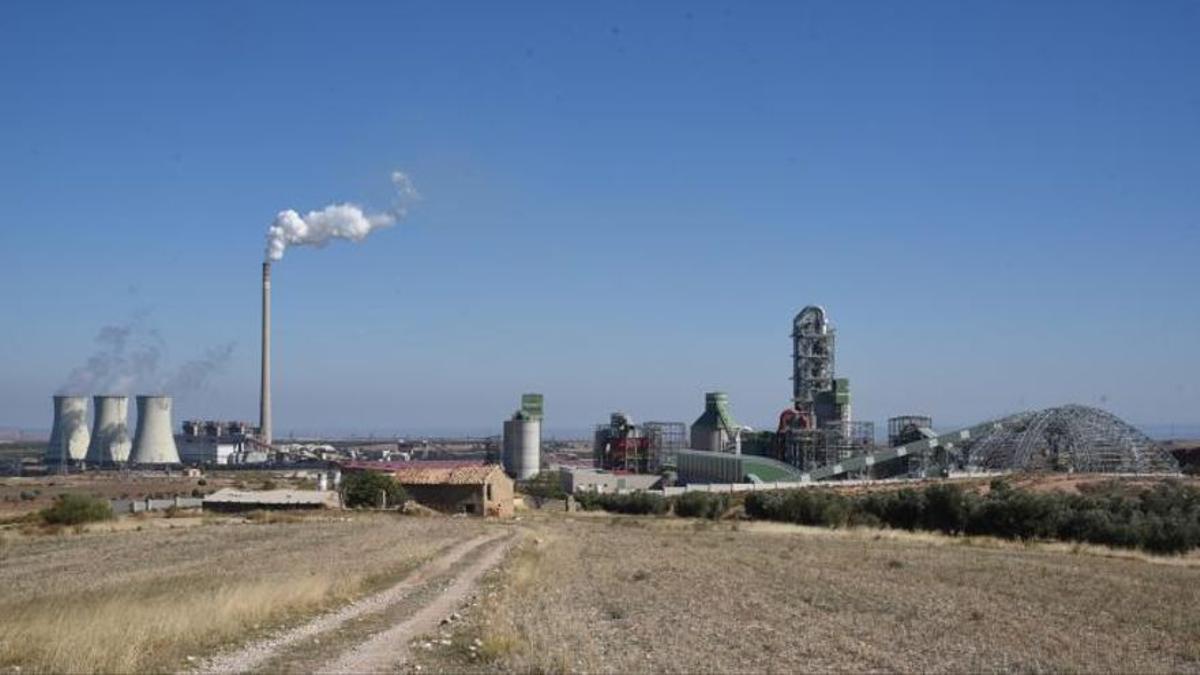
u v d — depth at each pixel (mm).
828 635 30516
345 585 41562
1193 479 169375
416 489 135125
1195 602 39938
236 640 28031
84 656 23078
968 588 44781
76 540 78750
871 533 91312
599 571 52750
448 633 30188
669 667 24234
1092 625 33531
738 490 183875
